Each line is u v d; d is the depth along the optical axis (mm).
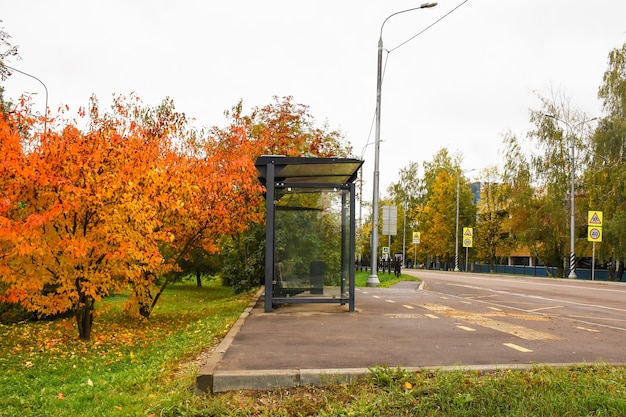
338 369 5969
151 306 16047
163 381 6457
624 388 5406
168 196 11961
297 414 5098
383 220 32031
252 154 19125
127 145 11219
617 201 39375
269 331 8883
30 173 9922
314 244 12484
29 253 10469
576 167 43906
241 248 22703
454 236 70562
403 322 10102
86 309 12414
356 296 17312
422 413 4902
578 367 6156
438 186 72750
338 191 12406
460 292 21750
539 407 4855
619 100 39125
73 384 7285
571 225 40500
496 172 62188
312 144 22297
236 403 5387
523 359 6633
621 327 10180
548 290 23984
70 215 10953
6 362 9586
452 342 7816
